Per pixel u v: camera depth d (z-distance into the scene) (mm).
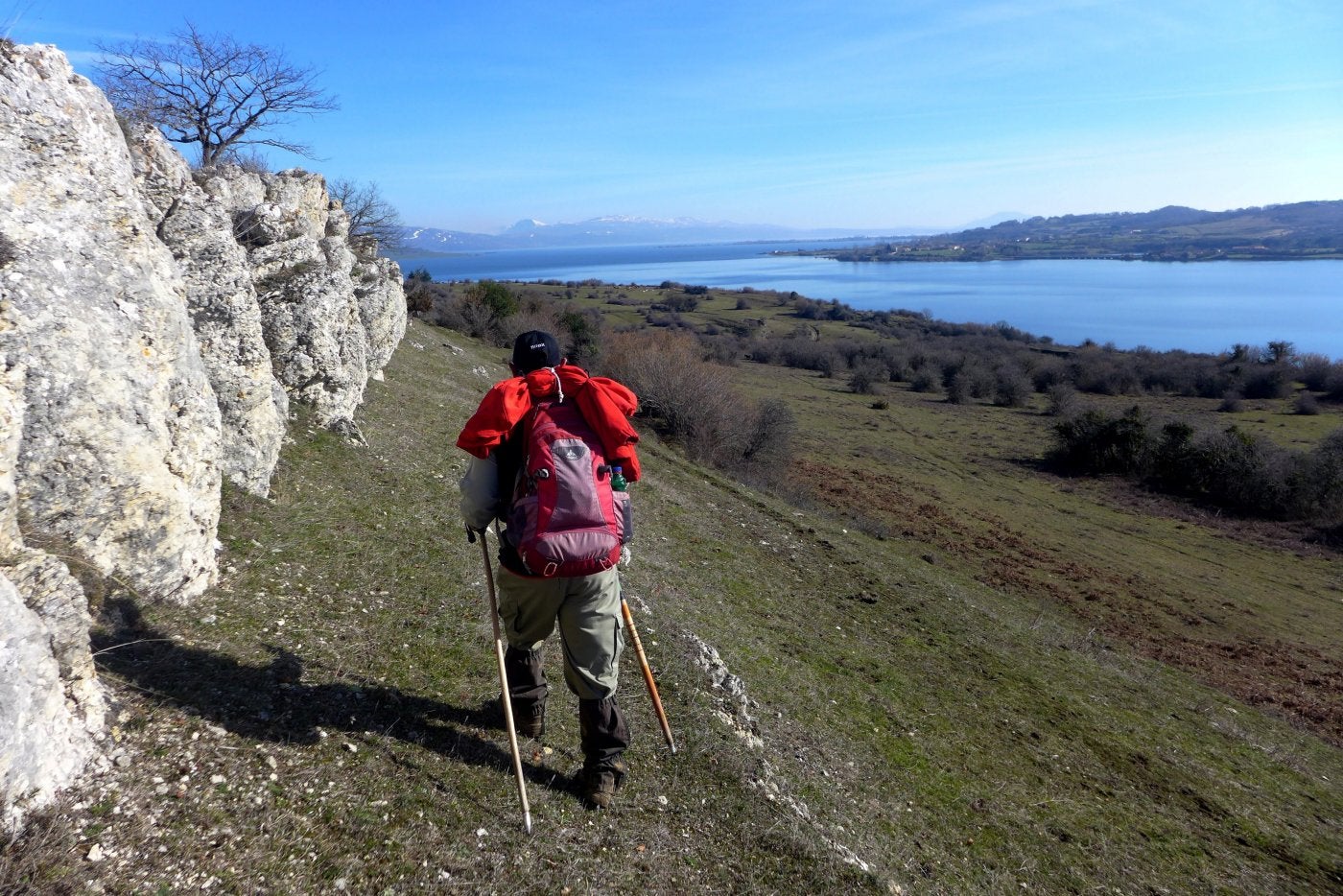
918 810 5129
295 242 8523
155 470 3732
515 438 3172
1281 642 16828
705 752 4098
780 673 6574
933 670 8391
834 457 34156
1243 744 9109
